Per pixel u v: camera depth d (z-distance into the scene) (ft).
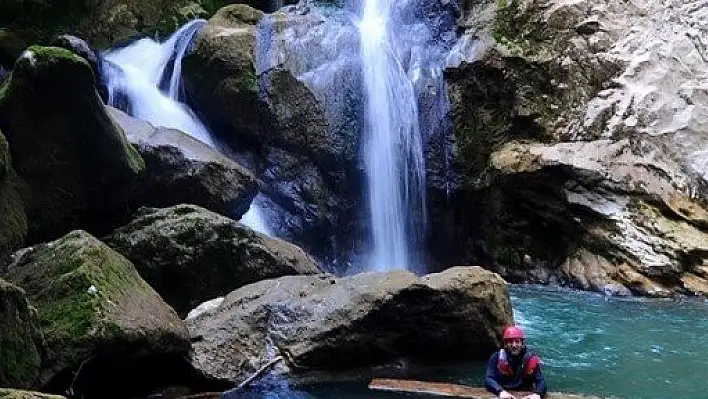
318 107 47.88
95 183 30.81
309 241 47.21
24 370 19.34
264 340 25.70
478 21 51.67
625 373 26.25
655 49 48.03
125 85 45.96
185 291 30.12
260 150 47.85
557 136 48.47
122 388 23.36
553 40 49.65
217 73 47.62
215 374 24.18
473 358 26.99
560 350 29.45
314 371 25.17
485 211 49.85
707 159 44.80
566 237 47.14
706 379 25.61
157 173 34.83
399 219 49.65
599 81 48.65
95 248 24.12
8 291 18.92
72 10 52.65
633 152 46.16
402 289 25.53
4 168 26.58
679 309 37.65
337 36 50.24
